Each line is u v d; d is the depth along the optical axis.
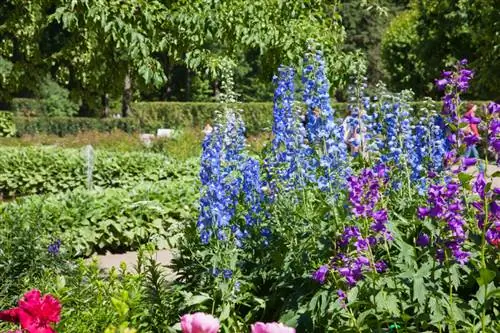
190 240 5.55
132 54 6.58
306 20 7.63
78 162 17.91
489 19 22.77
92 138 25.84
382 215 3.91
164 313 4.86
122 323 3.54
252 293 5.14
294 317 4.28
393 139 5.60
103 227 11.24
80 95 31.45
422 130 5.65
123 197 12.00
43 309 2.79
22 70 29.11
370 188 3.91
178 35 7.04
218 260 4.91
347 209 4.35
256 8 7.21
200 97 52.53
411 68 35.22
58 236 7.53
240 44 7.50
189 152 22.64
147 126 36.25
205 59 7.12
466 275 4.30
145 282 5.55
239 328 4.81
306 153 5.31
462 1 26.72
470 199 4.32
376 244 4.24
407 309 4.16
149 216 11.68
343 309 4.03
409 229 4.69
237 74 50.66
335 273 4.15
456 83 4.17
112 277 5.14
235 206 5.45
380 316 3.88
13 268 6.25
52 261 6.35
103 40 8.28
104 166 17.78
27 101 43.84
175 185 12.98
